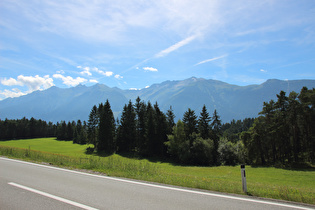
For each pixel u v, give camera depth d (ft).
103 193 22.90
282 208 18.38
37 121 524.52
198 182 30.32
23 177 30.78
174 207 18.48
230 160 184.24
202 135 200.95
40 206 18.33
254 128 184.44
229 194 23.26
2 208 17.71
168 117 239.71
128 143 242.99
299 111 158.30
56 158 54.60
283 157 176.35
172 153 198.59
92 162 45.34
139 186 26.48
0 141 387.96
